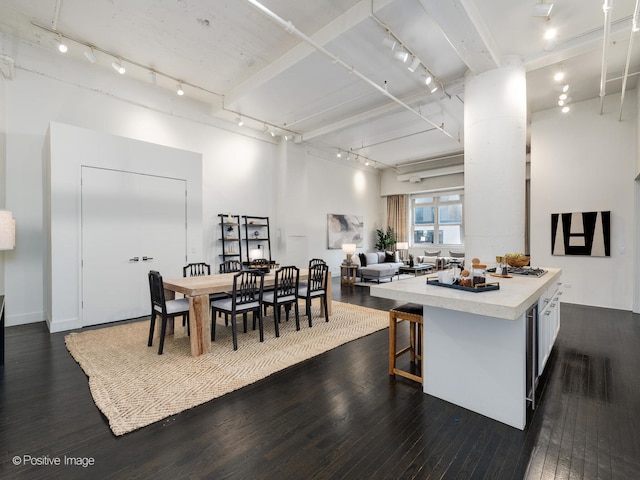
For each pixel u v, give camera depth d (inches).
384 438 72.8
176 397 89.7
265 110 226.7
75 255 154.6
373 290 93.3
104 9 136.9
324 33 145.5
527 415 82.0
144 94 204.2
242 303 131.4
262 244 274.7
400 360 119.2
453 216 396.8
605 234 198.8
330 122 250.8
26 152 162.4
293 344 134.0
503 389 78.5
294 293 154.3
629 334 147.2
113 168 166.7
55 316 148.6
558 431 75.2
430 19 128.3
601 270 201.8
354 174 392.5
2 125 155.6
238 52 168.2
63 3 133.3
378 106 219.1
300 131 274.1
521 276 116.5
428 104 213.3
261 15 140.6
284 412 83.6
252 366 111.2
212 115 238.2
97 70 185.2
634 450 68.3
